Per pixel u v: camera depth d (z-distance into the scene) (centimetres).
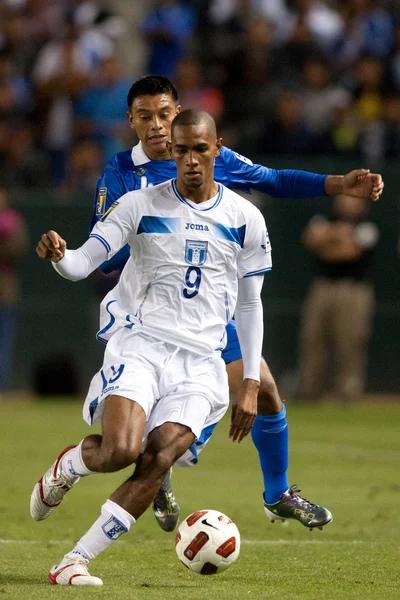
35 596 1662
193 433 1839
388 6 6888
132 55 7444
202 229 1905
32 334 6056
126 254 2188
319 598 1719
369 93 6303
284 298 6019
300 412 5434
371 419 5175
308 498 3031
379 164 5975
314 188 2345
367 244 5616
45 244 1781
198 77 6538
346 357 5691
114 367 1867
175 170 2244
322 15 6644
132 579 1881
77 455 1827
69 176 6322
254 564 2073
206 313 1922
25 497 2980
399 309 5956
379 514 2778
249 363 1964
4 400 5916
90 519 2653
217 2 6881
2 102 6562
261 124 6347
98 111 6456
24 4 6975
